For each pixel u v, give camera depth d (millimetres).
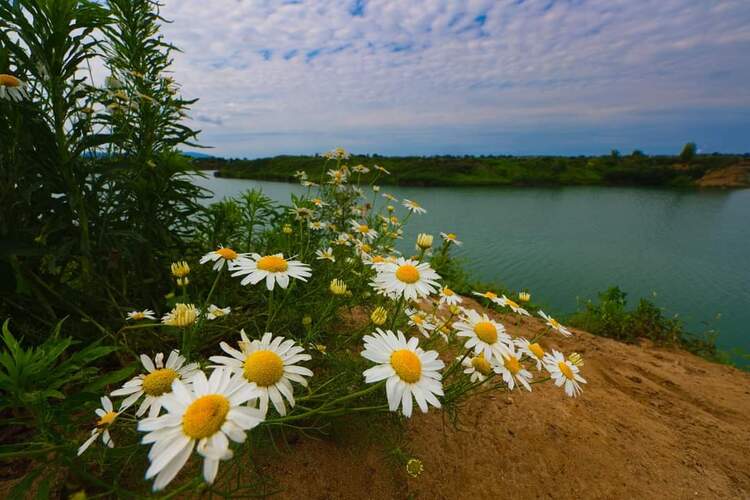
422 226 15727
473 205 25297
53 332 1761
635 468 2393
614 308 6594
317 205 3604
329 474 1760
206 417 887
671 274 12242
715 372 4609
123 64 2377
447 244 2459
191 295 2352
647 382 3787
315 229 3078
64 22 1827
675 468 2480
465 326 1620
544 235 17406
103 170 2004
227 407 931
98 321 2000
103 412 1212
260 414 947
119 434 1451
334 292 1873
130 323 1969
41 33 1822
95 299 2006
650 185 56812
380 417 1851
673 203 34531
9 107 1722
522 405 2736
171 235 2506
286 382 1167
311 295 2490
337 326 2639
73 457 1148
